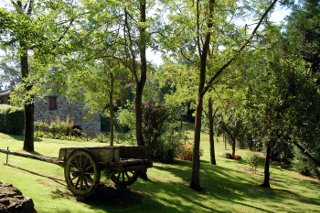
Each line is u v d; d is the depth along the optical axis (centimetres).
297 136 1891
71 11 1418
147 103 2322
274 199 1831
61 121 4062
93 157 1113
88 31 1470
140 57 1767
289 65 1934
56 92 1780
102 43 1589
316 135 1855
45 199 1070
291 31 1702
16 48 1174
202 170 2230
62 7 1401
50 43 1200
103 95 2398
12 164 1498
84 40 1424
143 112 2302
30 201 841
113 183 1436
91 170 1155
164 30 1568
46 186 1222
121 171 1123
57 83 1705
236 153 4162
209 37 1755
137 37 1645
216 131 3878
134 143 2405
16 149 1986
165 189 1551
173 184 1697
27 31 1081
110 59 2016
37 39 1113
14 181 1205
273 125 1886
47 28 1225
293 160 3356
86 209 1055
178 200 1428
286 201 1808
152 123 2302
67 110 4544
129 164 1188
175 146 2317
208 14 1627
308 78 1973
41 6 1314
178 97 2595
